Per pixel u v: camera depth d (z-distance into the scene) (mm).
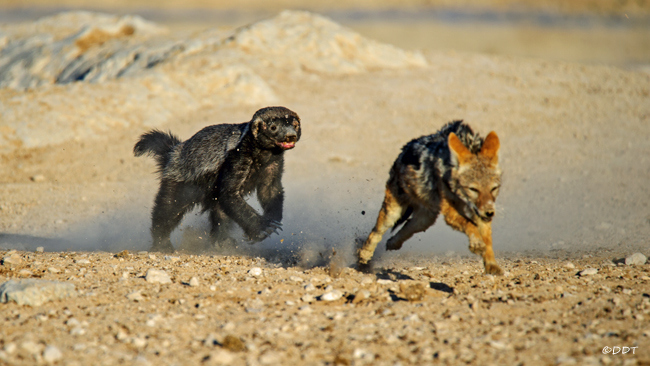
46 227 39000
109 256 29766
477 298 22125
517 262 29141
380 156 56781
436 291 23000
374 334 18578
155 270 24297
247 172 31594
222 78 68562
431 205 23531
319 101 70375
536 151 58250
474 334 18641
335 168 53312
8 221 40031
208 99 66188
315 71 78875
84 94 60375
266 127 30062
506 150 58750
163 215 33875
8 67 79875
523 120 67750
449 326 19266
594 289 23406
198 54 73938
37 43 85250
